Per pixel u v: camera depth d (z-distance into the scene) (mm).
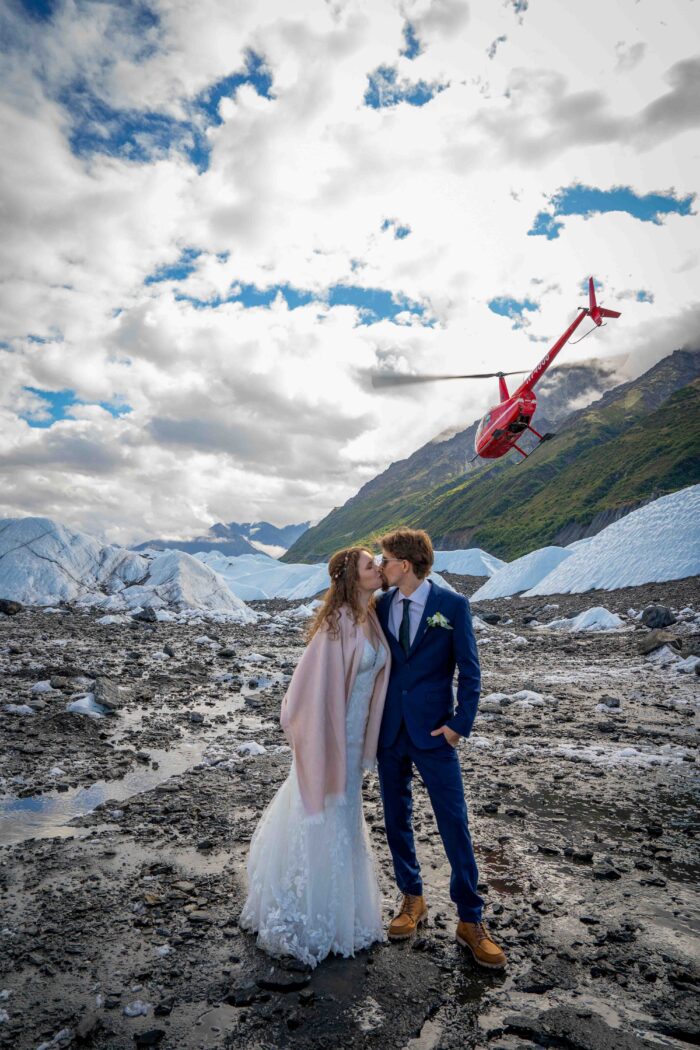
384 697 3660
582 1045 2631
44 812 5309
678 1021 2793
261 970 3166
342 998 2965
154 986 3023
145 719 8578
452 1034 2725
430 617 3578
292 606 39656
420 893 3697
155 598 26219
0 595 25938
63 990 2977
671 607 20266
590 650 16188
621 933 3537
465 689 3496
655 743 7734
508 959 3305
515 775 6531
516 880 4227
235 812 5332
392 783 3707
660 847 4754
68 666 11023
